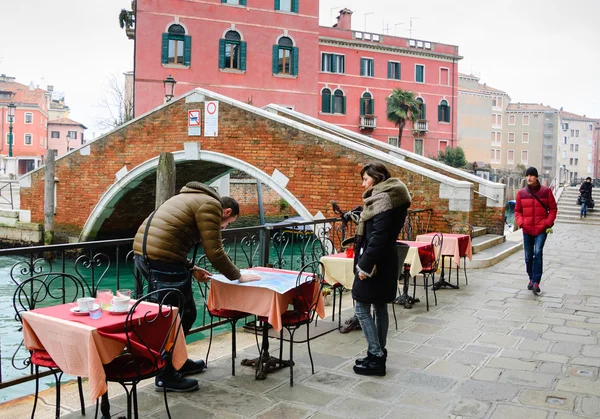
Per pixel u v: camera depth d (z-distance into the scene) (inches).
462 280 339.0
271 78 1090.7
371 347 170.9
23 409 153.1
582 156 3678.6
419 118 1502.2
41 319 126.0
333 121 1392.7
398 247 184.9
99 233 788.0
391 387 161.8
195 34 1025.5
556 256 462.6
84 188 732.0
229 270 157.5
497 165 2800.2
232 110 557.9
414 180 442.3
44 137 2726.4
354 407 147.3
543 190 298.5
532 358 189.6
